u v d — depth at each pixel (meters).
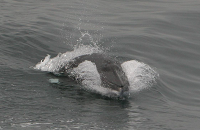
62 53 54.94
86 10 77.94
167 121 37.12
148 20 73.00
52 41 59.25
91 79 44.12
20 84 42.00
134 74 47.69
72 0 84.88
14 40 57.09
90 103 39.22
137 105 40.28
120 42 60.84
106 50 57.09
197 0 88.38
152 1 87.31
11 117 34.31
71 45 58.62
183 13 77.62
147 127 34.97
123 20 72.88
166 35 65.94
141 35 64.31
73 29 65.88
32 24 66.06
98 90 42.47
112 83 40.47
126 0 87.69
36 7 77.81
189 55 58.62
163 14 77.00
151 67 52.16
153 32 66.88
